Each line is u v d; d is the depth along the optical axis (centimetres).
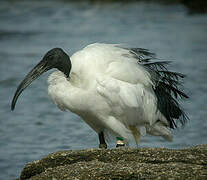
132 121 1051
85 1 4081
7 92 1933
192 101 1777
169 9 3759
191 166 789
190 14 3562
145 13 3588
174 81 1094
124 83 1001
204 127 1509
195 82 1986
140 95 1019
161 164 803
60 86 1012
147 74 1033
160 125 1109
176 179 749
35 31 3019
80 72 995
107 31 2983
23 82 1018
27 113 1683
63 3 4012
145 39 2748
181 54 2420
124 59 1017
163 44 2639
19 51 2548
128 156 857
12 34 2947
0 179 1140
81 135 1455
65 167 822
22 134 1471
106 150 880
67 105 1015
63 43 2669
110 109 1012
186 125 1527
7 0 4116
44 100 1836
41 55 2458
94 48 1017
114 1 4050
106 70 997
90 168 802
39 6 3878
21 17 3466
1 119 1617
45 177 802
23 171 885
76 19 3400
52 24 3238
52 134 1466
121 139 1071
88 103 997
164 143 1372
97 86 982
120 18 3409
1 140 1413
